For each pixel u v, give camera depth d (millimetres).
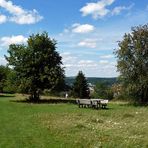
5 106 50312
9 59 64812
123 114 37406
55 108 47844
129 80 58812
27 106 50844
